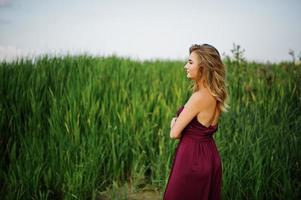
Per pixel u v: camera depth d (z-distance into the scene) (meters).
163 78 7.40
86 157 4.58
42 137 5.05
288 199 4.16
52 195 4.41
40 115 5.32
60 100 5.52
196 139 3.18
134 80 6.91
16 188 4.07
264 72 7.59
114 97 5.88
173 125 3.30
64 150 4.65
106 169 4.98
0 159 4.80
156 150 5.37
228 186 4.23
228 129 5.22
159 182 4.74
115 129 5.14
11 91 5.64
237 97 6.82
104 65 7.47
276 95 6.68
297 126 5.32
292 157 4.66
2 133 5.07
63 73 6.52
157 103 6.03
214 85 3.07
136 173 4.89
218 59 3.10
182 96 6.24
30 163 4.32
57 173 4.42
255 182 4.29
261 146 4.74
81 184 4.25
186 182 3.17
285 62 8.81
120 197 4.53
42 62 6.93
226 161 4.47
